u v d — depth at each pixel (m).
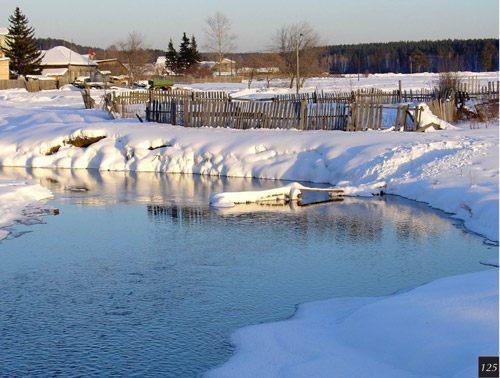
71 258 11.95
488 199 14.66
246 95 48.16
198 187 20.33
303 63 78.00
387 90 52.16
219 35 98.00
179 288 10.12
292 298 9.54
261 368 6.99
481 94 32.88
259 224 14.77
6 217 15.42
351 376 6.34
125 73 91.06
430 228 14.05
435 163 19.02
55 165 26.38
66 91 61.28
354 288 9.96
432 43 156.88
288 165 21.98
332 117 25.62
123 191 19.73
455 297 7.45
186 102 28.94
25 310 9.23
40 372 7.25
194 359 7.48
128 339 8.13
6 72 72.06
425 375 6.02
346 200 17.86
